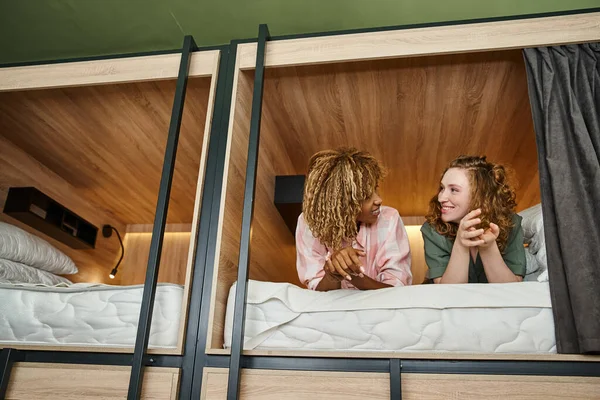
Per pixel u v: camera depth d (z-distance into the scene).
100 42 2.80
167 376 1.70
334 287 1.93
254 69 2.18
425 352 1.64
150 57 2.27
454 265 1.86
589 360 1.55
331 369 1.65
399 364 1.61
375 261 2.07
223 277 1.88
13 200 2.90
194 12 2.63
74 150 3.07
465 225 1.81
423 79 2.35
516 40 2.00
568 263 1.65
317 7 2.57
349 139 2.82
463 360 1.60
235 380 1.61
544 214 1.75
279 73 2.34
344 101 2.53
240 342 1.66
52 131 2.87
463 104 2.50
